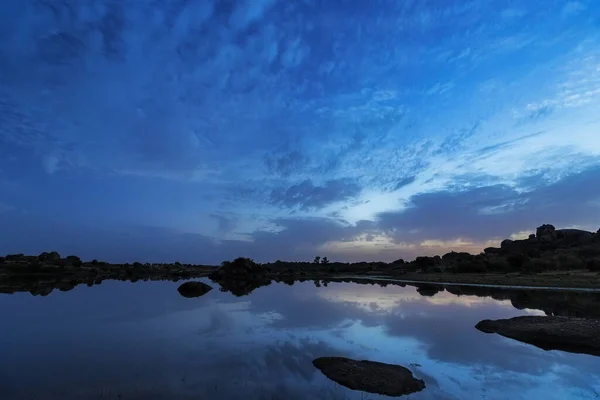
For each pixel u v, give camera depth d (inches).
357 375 592.1
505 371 634.2
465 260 4367.6
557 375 610.9
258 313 1291.8
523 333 879.7
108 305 1509.6
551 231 5022.1
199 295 1984.5
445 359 708.7
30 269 3656.5
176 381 572.7
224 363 674.8
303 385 558.3
